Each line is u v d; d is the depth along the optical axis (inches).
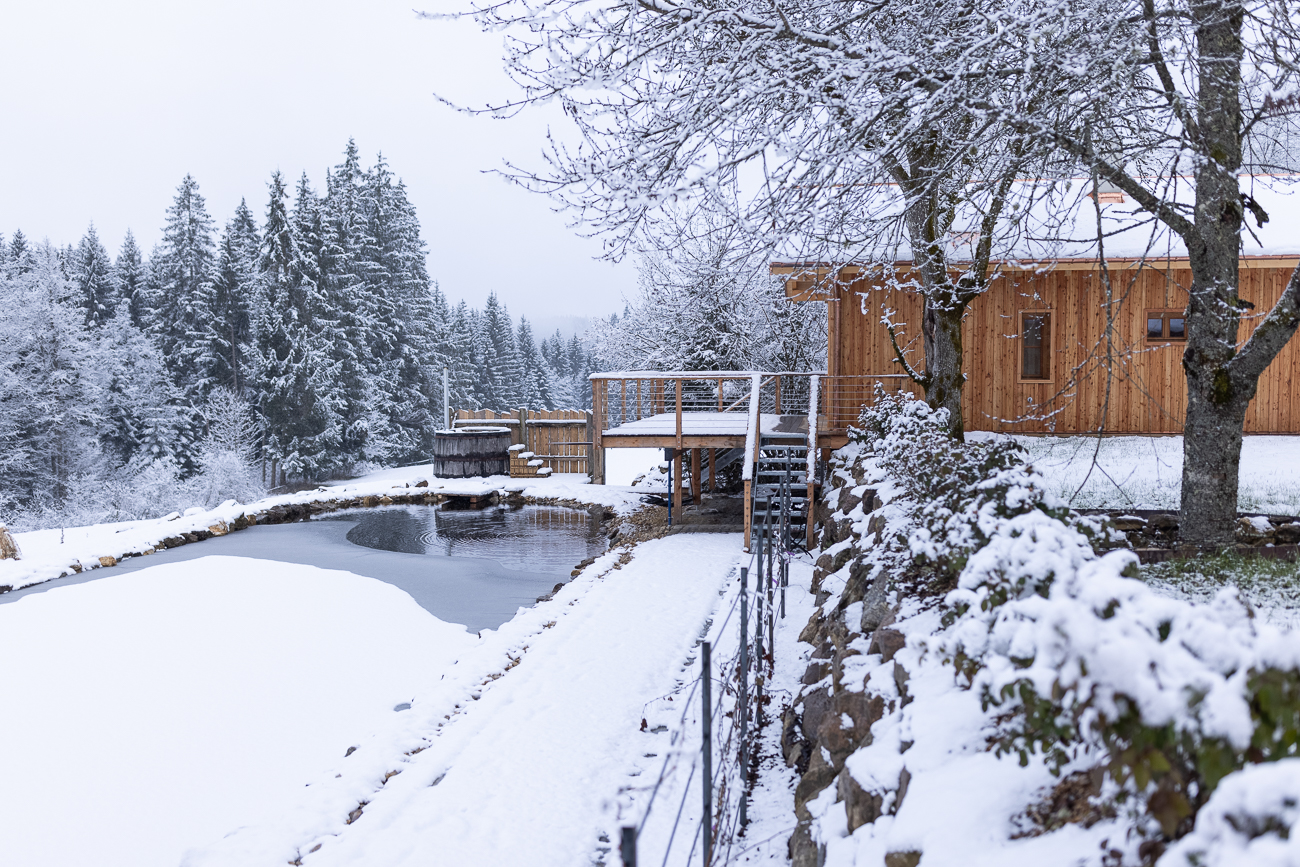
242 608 473.7
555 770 251.1
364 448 1673.2
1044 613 93.4
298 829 226.8
